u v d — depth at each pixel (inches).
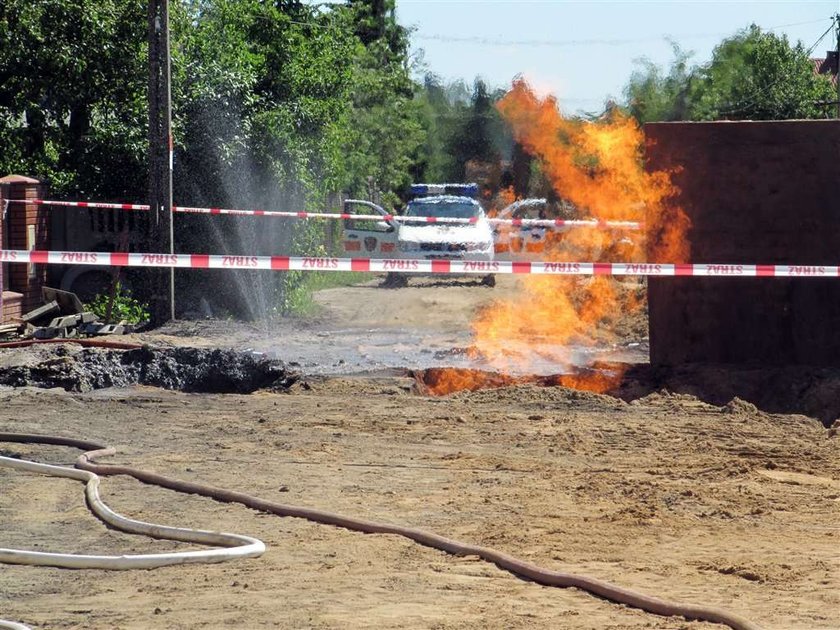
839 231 1947.6
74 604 848.3
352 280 4094.5
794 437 1485.0
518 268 1914.4
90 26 2918.3
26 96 2930.6
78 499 1173.7
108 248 2878.9
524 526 1068.5
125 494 1186.0
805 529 1076.5
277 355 2214.6
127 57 2947.8
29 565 946.7
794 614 829.8
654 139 2018.9
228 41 3208.7
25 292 2534.5
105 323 2501.2
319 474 1268.5
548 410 1644.9
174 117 2896.2
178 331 2519.7
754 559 973.8
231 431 1489.9
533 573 914.1
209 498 1171.9
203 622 800.3
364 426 1518.2
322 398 1729.8
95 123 2972.4
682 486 1222.3
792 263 1967.3
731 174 1982.0
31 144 2974.9
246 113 3068.4
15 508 1135.6
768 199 1972.2
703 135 1990.7
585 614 825.5
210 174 2952.8
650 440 1450.5
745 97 6855.3
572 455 1369.3
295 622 799.7
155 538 1034.1
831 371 1875.0
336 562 954.1
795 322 1968.5
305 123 3410.4
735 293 1989.4
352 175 5546.3
